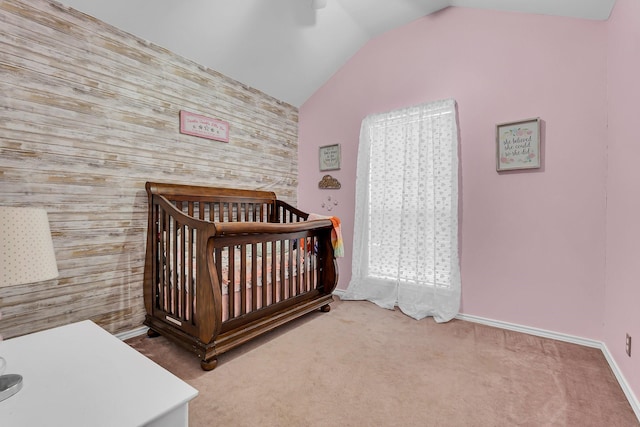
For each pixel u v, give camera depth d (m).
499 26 2.41
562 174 2.17
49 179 1.81
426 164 2.68
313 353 1.97
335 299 3.16
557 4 2.06
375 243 3.05
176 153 2.45
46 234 0.99
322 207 3.50
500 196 2.40
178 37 2.32
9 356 1.02
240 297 2.06
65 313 1.88
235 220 2.96
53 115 1.82
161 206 2.12
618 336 1.74
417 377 1.70
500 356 1.93
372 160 3.07
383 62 3.04
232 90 2.90
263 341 2.14
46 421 0.71
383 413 1.40
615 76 1.86
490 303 2.45
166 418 0.78
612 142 1.91
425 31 2.78
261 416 1.37
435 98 2.71
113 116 2.08
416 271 2.70
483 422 1.34
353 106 3.26
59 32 1.83
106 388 0.85
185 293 1.95
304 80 3.31
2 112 1.64
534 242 2.27
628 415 1.39
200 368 1.78
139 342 2.10
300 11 2.53
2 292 1.67
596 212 2.05
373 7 2.66
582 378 1.68
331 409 1.42
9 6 1.66
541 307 2.25
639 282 1.47
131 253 2.19
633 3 1.58
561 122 2.17
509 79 2.36
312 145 3.58
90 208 1.98
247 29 2.48
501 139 2.37
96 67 1.99
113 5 1.95
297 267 2.51
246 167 3.06
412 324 2.47
